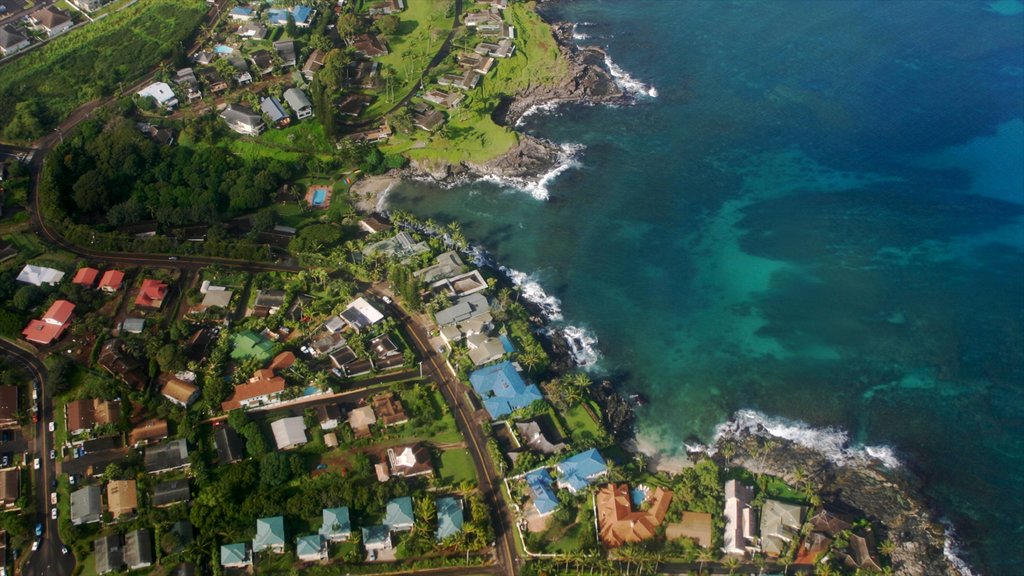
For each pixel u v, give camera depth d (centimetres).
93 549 16400
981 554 17662
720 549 17162
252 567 16338
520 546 16950
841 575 16662
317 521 17112
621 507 17525
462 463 18500
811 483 18600
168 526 16638
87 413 18625
